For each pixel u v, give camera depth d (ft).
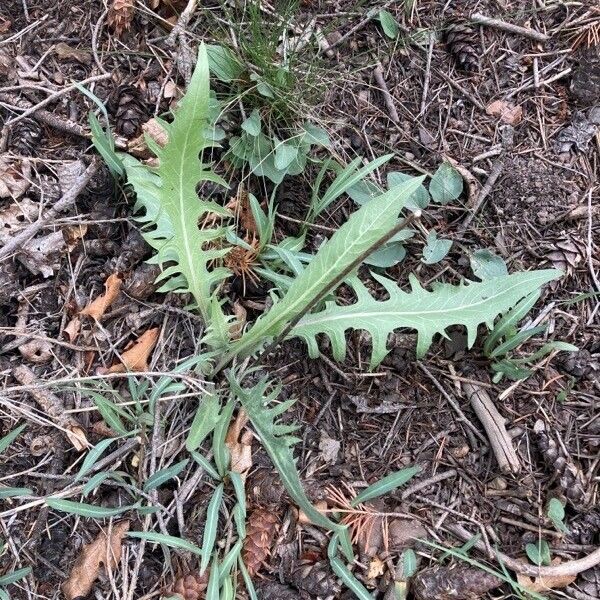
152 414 1.67
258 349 1.81
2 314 1.74
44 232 1.77
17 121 1.85
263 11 2.10
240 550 1.62
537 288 1.83
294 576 1.67
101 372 1.76
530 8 2.23
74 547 1.64
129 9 1.98
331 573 1.67
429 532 1.77
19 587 1.59
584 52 2.17
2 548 1.58
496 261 1.93
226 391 1.79
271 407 1.82
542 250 2.00
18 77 1.90
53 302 1.77
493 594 1.72
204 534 1.56
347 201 2.02
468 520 1.78
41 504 1.63
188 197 1.47
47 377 1.73
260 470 1.75
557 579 1.71
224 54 1.95
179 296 1.85
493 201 2.05
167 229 1.70
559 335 1.95
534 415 1.88
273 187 2.00
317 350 1.71
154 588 1.64
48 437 1.67
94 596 1.62
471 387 1.89
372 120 2.11
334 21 2.06
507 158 2.09
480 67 2.19
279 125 2.01
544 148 2.12
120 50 2.00
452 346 1.92
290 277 1.87
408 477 1.69
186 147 1.36
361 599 1.61
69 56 1.96
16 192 1.77
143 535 1.53
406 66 2.17
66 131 1.89
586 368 1.91
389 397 1.88
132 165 1.65
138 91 1.93
